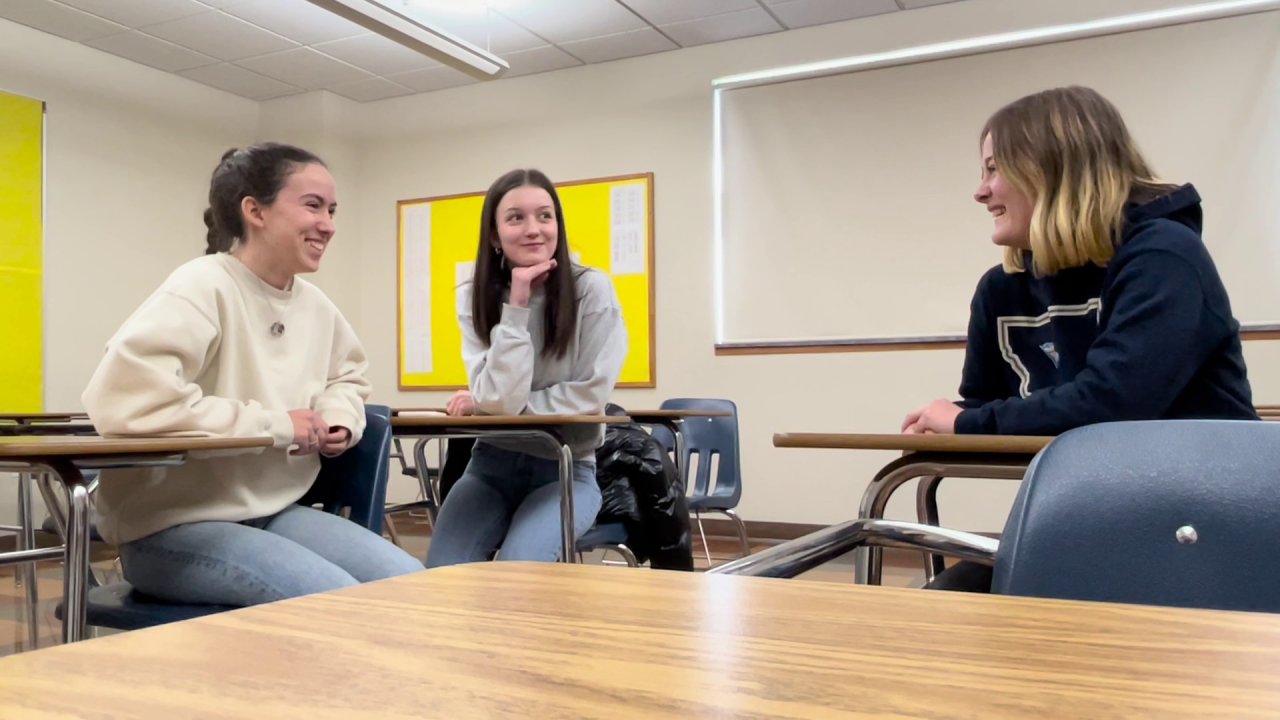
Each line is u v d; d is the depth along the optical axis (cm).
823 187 466
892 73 452
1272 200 385
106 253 498
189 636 37
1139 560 68
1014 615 41
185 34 480
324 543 140
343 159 578
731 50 488
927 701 29
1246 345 388
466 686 30
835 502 460
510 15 455
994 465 105
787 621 40
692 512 364
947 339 439
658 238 502
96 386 131
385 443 156
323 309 165
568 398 198
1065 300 136
